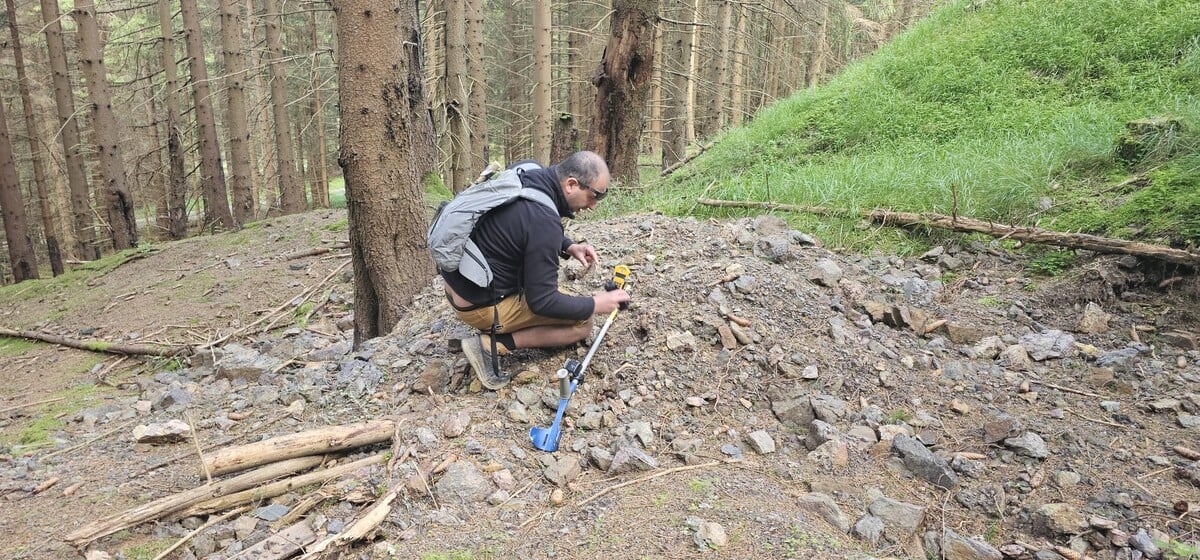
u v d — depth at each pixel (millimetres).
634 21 7426
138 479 2766
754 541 2189
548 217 2773
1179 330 3574
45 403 4484
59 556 2283
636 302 3662
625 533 2258
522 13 20094
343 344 4453
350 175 4223
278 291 6418
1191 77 6414
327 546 2221
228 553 2258
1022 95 7395
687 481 2564
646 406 3055
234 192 12289
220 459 2607
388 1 4031
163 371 5105
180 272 7316
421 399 3174
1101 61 7258
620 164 7953
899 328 3805
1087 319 3742
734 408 3086
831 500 2455
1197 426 2844
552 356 3332
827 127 8164
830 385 3209
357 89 4078
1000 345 3584
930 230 4820
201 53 12117
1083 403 3102
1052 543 2346
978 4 10211
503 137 21516
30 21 15133
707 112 16453
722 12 14062
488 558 2170
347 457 2812
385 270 4355
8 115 15977
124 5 15773
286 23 17469
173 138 12680
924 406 3137
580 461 2723
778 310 3678
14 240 10914
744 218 5125
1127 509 2428
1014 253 4480
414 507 2432
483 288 2889
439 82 10953
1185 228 3973
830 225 5184
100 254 15922
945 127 7180
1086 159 5188
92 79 10414
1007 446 2822
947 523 2451
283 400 3387
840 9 15953
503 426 2891
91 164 17594
